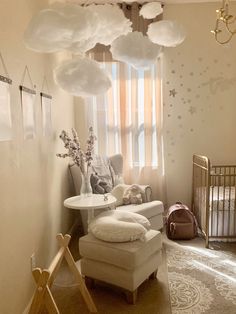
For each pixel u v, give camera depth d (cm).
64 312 213
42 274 162
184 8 377
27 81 214
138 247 219
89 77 147
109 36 155
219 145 394
